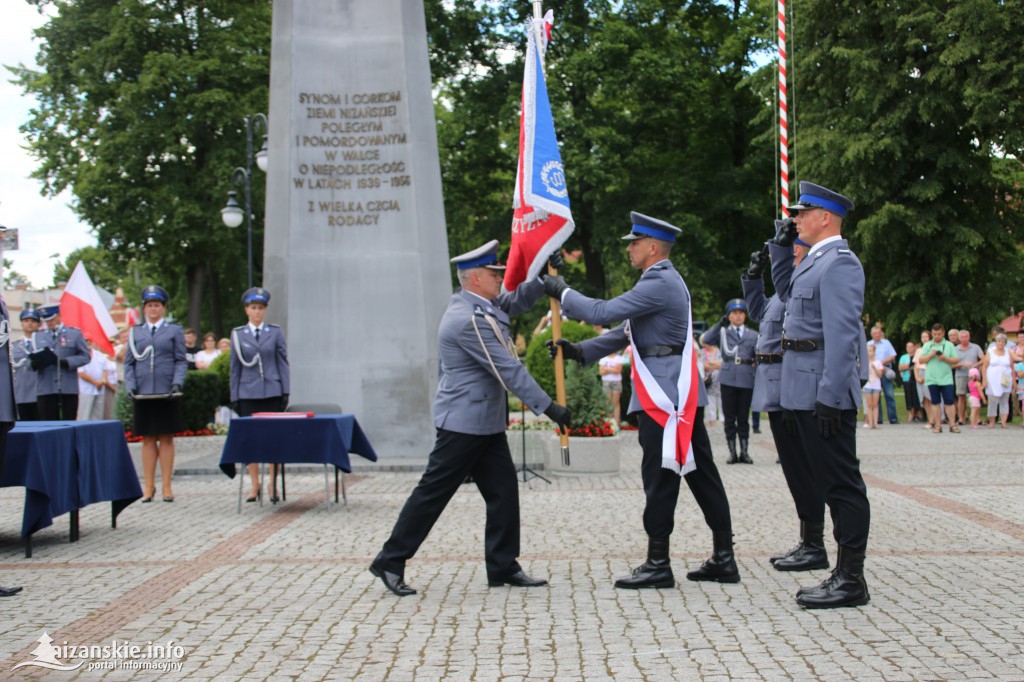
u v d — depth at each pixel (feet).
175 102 104.99
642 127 112.06
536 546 25.77
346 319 46.14
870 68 85.56
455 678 15.16
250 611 19.51
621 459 49.11
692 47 110.01
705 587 20.95
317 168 46.32
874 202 89.35
